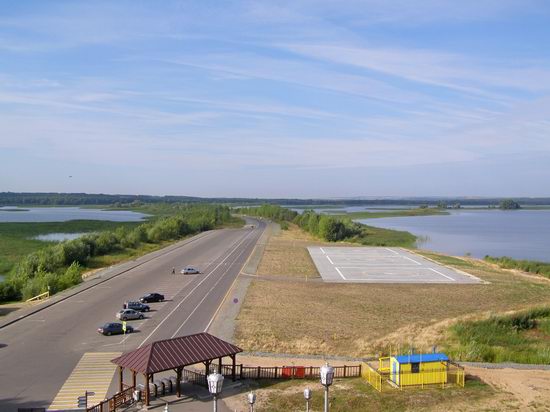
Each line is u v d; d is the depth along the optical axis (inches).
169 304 2605.8
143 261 4242.1
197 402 1368.1
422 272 3821.4
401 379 1483.8
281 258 4485.7
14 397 1396.4
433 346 1926.7
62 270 3681.1
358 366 1637.6
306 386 1502.2
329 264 4188.0
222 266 3959.2
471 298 2906.0
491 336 2137.1
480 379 1565.0
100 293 2886.3
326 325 2247.8
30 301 2738.7
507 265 4424.2
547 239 7185.0
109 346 1873.8
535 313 2410.2
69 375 1569.9
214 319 2298.2
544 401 1396.4
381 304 2711.6
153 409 1317.7
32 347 1856.5
